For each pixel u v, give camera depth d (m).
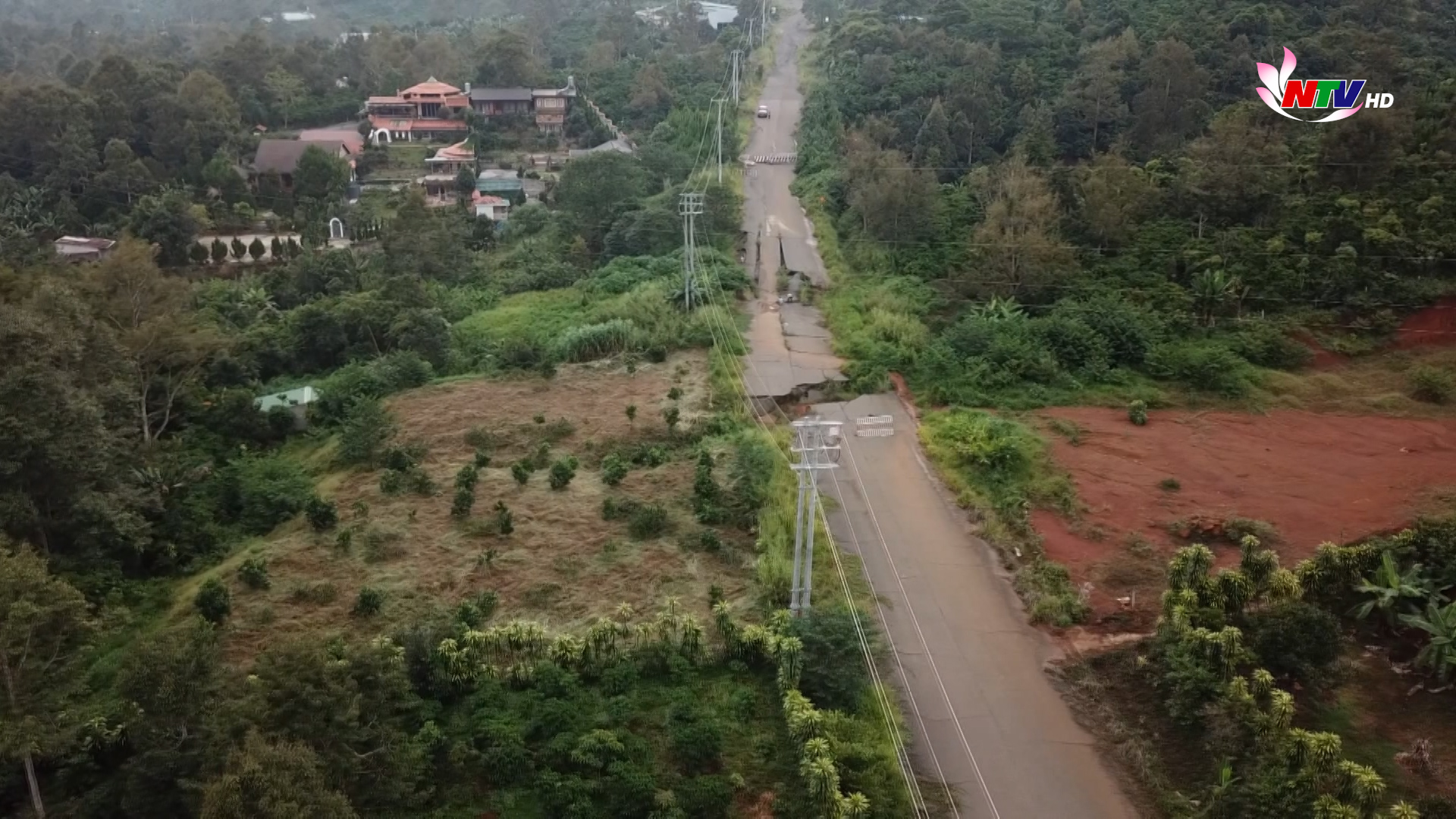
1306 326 43.19
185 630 22.48
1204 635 23.16
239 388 44.25
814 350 44.53
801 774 21.23
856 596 28.12
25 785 21.19
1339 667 23.59
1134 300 45.25
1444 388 38.84
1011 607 28.05
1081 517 31.69
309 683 19.50
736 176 67.25
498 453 36.97
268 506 33.72
